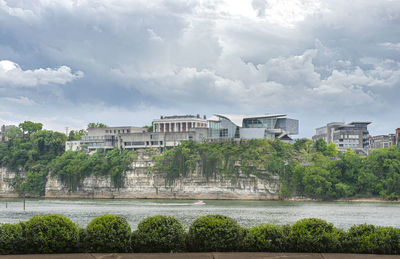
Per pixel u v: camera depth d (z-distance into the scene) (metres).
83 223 109.88
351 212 146.62
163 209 160.50
